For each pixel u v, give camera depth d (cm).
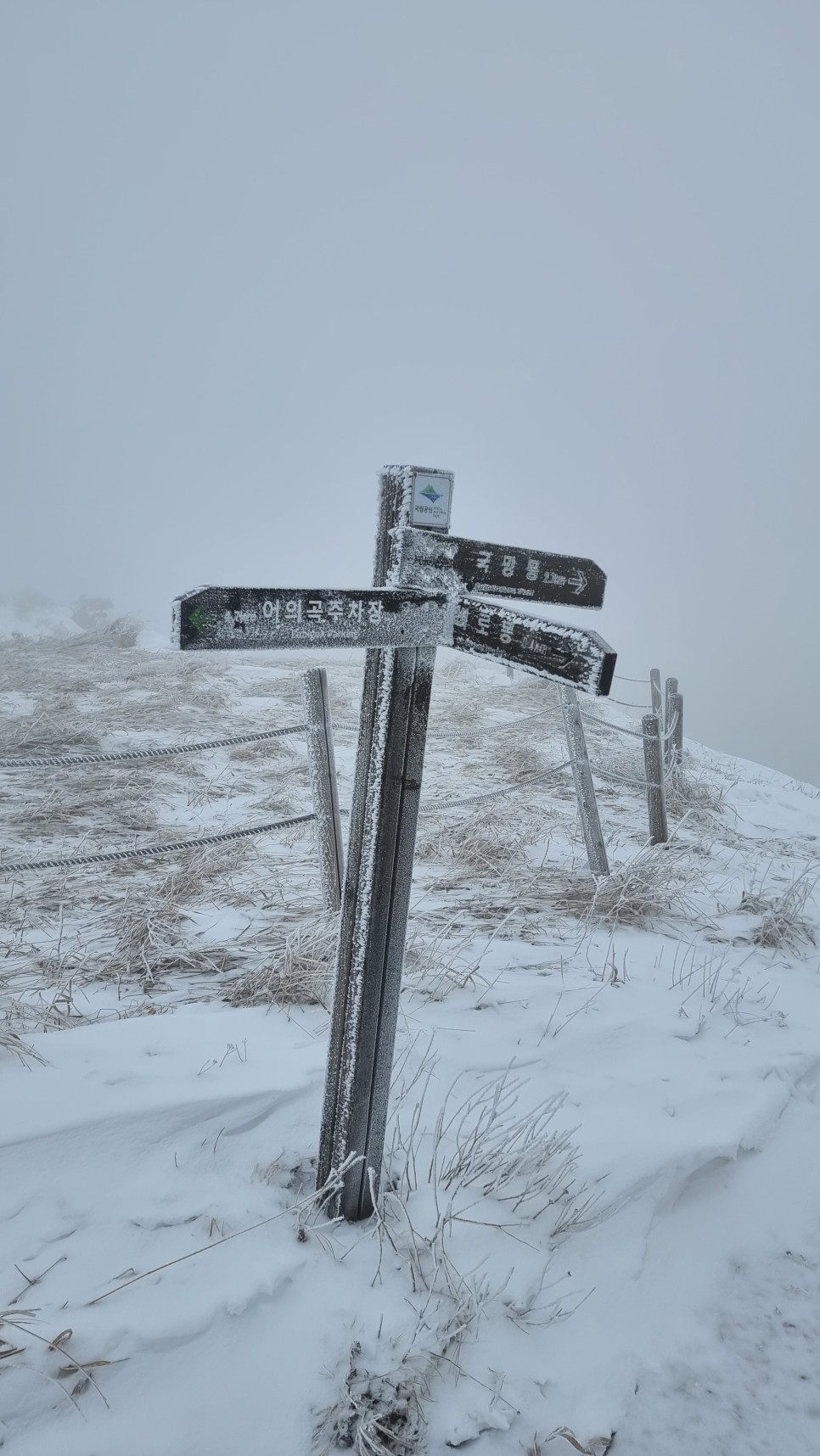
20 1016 329
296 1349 208
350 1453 189
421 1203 257
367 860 222
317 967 384
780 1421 216
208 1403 193
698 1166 295
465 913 494
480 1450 195
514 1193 268
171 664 1350
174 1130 267
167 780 747
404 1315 220
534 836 653
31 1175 243
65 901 470
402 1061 327
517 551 217
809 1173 310
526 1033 359
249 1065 303
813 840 782
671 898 535
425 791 756
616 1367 223
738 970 432
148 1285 216
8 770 742
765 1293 258
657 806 677
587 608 233
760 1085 345
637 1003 398
